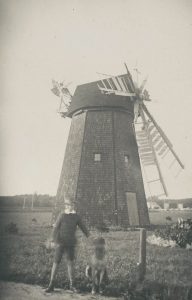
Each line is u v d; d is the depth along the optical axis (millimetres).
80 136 12750
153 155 12648
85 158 12633
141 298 8641
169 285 8859
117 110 13102
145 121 12797
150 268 9523
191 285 8898
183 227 11062
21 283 9523
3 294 9016
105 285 9008
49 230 11438
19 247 10758
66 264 9844
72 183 12242
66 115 12531
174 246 10609
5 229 11594
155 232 11258
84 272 9562
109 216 12086
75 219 9312
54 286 9172
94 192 12320
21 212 11773
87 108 12977
